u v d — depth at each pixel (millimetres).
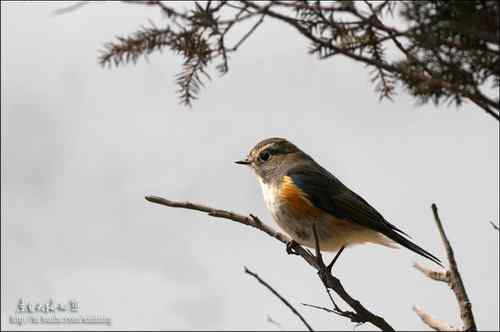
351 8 7008
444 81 6891
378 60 7699
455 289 7781
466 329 7621
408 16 6895
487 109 7309
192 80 8453
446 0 6832
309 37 7195
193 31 7426
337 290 9445
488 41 6559
